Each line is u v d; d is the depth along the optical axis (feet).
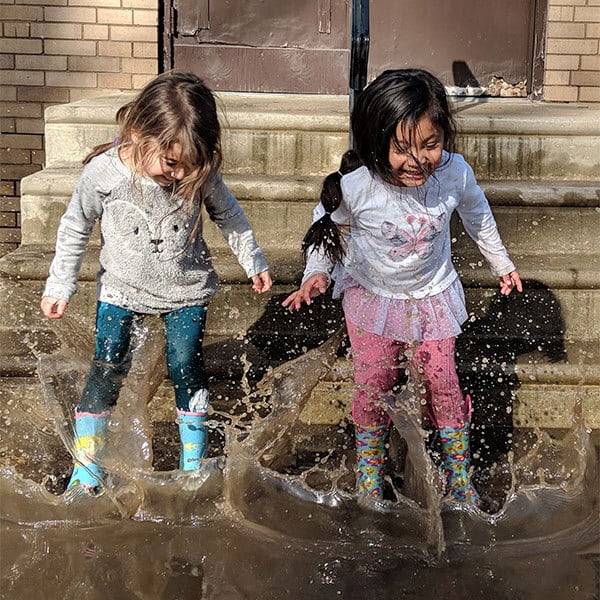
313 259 10.13
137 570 8.25
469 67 20.02
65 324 12.34
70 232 9.80
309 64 19.71
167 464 10.64
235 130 14.82
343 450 11.10
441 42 19.95
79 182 9.75
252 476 9.77
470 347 12.17
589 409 11.71
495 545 8.83
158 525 9.06
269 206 13.80
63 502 9.38
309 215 13.80
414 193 9.71
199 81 9.64
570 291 12.49
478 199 10.16
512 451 11.02
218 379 11.67
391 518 9.25
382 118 9.14
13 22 18.89
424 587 8.05
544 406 11.69
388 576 8.23
